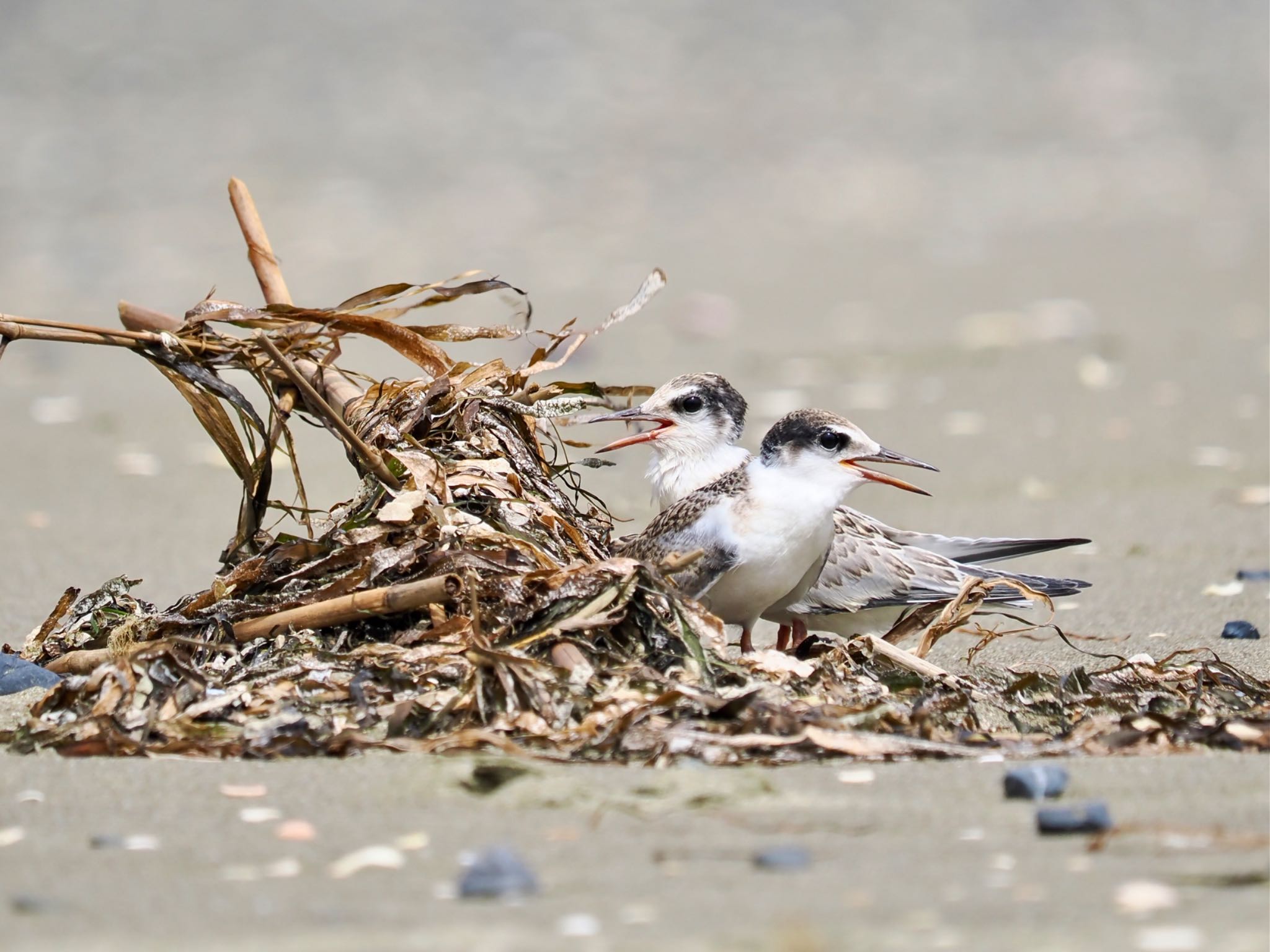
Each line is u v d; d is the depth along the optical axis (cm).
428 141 3934
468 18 4762
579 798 679
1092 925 530
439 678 814
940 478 1652
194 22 4569
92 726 777
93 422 1986
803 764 735
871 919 539
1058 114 4328
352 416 1004
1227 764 732
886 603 1100
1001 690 879
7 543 1380
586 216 3481
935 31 4947
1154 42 4862
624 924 537
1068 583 1075
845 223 3497
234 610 891
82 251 3070
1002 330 2469
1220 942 511
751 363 2262
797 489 965
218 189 3550
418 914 551
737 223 3491
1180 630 1084
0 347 970
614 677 810
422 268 2962
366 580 885
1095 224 3466
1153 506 1509
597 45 4659
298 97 4166
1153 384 2092
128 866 607
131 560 1327
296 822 657
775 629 1180
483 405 1009
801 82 4512
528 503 948
